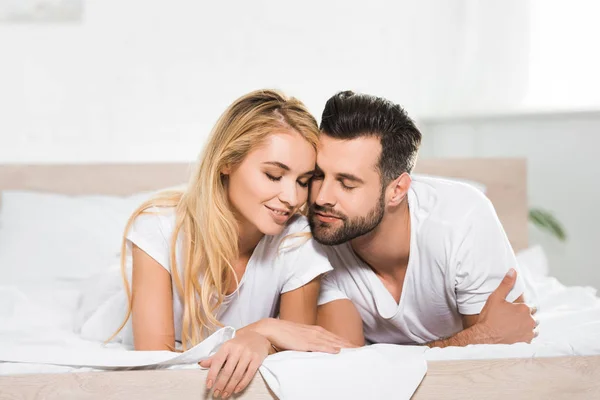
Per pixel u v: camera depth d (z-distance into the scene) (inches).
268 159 58.6
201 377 51.4
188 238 63.1
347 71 125.9
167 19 119.6
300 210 67.2
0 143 116.0
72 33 117.2
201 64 120.9
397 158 62.5
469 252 64.7
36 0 115.9
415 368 52.4
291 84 124.0
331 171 60.6
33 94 116.6
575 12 127.4
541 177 129.6
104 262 92.0
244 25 122.0
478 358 56.5
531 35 129.3
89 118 118.1
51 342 68.1
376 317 71.6
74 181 110.7
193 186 63.2
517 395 53.8
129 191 111.6
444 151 130.9
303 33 124.1
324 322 69.9
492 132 131.1
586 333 67.9
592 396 54.6
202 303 63.2
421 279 67.6
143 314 62.3
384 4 126.9
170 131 120.3
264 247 65.7
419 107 129.8
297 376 50.6
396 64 127.8
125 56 118.6
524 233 117.0
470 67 130.0
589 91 127.2
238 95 122.1
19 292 80.4
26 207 97.7
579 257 128.5
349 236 62.1
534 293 82.0
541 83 129.3
